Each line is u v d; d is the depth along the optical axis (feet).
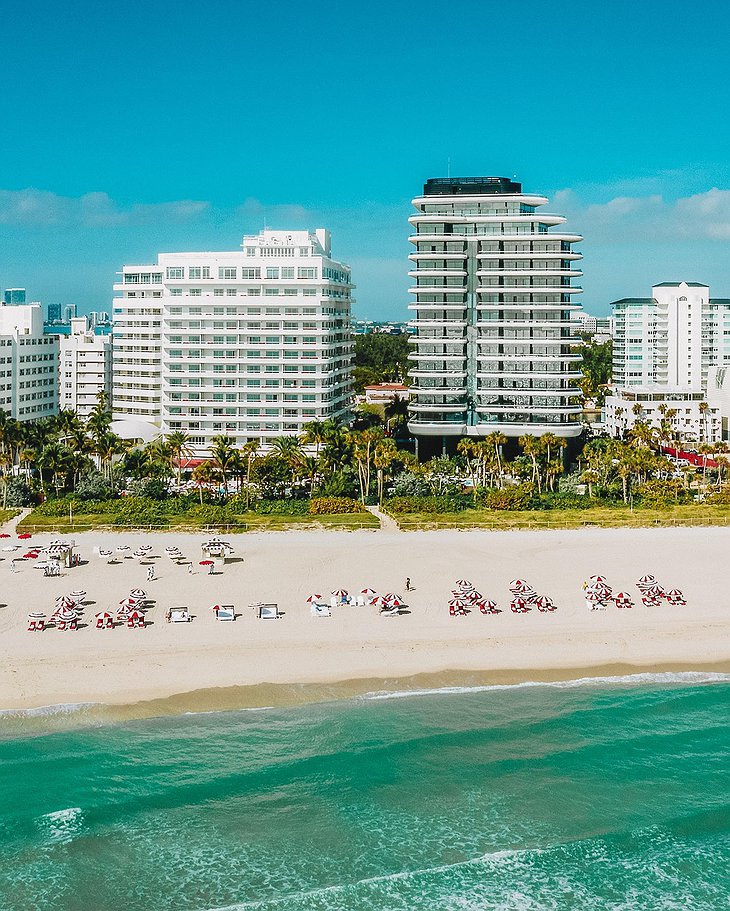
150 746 243.60
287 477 509.76
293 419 639.76
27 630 305.94
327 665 288.71
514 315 620.90
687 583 366.63
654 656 302.04
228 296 638.53
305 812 219.00
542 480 551.18
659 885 197.36
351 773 234.79
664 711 268.62
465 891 194.18
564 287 614.75
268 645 300.20
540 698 274.57
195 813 217.56
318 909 188.03
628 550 412.57
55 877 195.93
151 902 189.26
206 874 197.57
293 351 637.30
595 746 249.96
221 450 495.82
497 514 472.85
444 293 625.41
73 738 245.65
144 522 449.89
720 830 215.72
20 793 222.89
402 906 189.37
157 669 281.33
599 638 313.12
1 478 519.60
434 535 439.22
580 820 218.59
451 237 616.80
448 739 251.39
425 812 220.02
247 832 211.41
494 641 308.81
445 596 349.00
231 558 394.93
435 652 299.79
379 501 500.74
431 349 630.33
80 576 367.04
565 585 363.15
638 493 507.30
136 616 311.88
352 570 379.35
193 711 260.62
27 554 392.68
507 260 618.44
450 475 533.96
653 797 227.81
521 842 210.38
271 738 249.14
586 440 637.30
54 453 494.18
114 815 215.92
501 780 233.35
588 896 193.26
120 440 534.37
